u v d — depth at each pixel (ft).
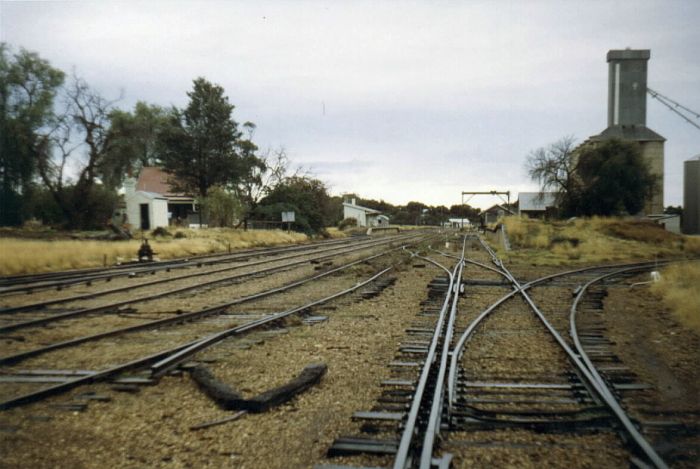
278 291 49.14
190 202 217.56
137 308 41.22
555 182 194.08
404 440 14.84
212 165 185.88
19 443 16.14
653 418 17.76
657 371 23.58
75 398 20.04
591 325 34.09
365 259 85.10
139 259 82.84
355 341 29.45
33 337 31.32
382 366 24.21
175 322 35.01
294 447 15.69
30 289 51.67
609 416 17.24
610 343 28.96
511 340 29.17
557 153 194.08
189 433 16.88
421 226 524.11
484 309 39.65
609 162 180.14
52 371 23.49
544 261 87.56
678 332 31.99
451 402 18.47
